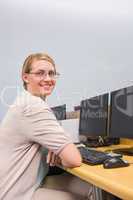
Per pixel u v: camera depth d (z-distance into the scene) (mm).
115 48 3355
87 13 3215
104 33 3299
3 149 1344
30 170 1321
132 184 891
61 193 1317
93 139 2037
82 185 1449
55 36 3076
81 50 3184
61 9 3100
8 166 1308
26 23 2963
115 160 1204
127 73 3410
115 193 878
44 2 3031
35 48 3000
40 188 1371
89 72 3217
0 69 2861
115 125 1758
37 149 1345
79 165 1215
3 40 2875
